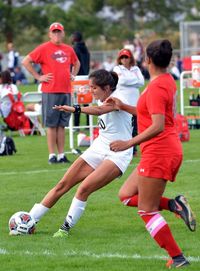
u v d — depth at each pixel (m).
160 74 15.58
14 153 34.47
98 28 125.38
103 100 18.75
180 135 37.56
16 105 41.22
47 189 25.22
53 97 30.17
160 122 15.26
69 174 19.09
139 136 15.34
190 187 25.17
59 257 17.06
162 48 15.45
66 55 30.44
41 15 120.81
